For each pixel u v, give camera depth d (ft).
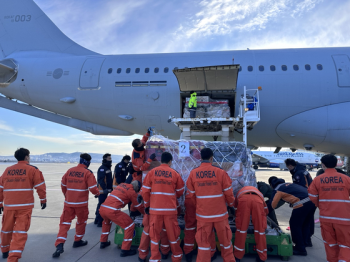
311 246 13.80
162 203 10.37
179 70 21.29
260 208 10.96
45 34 37.68
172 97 28.89
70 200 12.62
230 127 24.71
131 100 29.99
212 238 11.16
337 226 9.70
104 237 13.06
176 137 33.45
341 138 26.76
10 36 38.40
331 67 27.02
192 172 10.53
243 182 13.65
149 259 11.23
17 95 34.27
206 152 10.65
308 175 16.35
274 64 27.91
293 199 12.40
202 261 9.64
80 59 32.89
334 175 10.17
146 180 10.96
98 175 17.19
